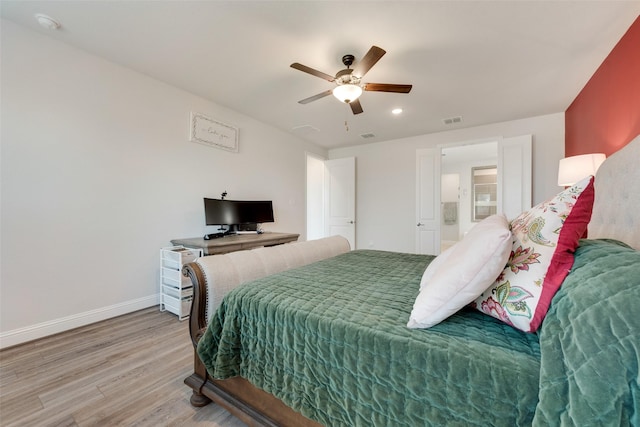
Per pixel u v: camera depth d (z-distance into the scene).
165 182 3.06
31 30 2.16
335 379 0.96
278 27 2.13
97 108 2.53
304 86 3.11
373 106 3.63
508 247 0.89
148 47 2.40
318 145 5.70
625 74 2.18
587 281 0.71
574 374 0.60
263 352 1.19
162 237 3.03
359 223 5.66
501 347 0.81
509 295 0.91
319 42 2.30
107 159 2.60
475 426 0.71
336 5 1.90
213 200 3.45
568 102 3.50
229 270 1.62
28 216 2.16
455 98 3.37
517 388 0.68
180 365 1.82
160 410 1.41
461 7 1.90
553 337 0.69
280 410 1.18
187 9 1.95
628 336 0.56
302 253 2.16
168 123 3.08
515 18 2.01
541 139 3.99
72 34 2.23
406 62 2.58
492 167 7.36
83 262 2.45
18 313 2.11
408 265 1.92
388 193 5.33
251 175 4.14
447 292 0.92
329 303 1.16
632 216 1.41
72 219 2.39
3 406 1.42
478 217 7.54
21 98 2.12
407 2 1.86
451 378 0.76
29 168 2.16
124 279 2.72
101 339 2.18
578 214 0.88
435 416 0.77
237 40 2.29
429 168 4.80
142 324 2.47
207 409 1.42
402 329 0.92
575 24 2.06
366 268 1.81
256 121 4.22
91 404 1.45
